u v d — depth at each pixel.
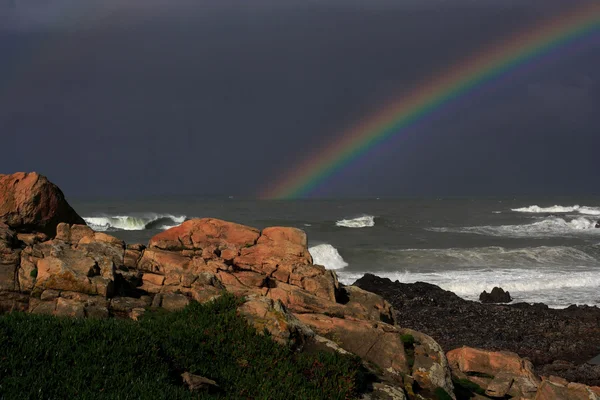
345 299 20.14
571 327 31.03
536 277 44.38
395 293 37.59
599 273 46.22
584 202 198.50
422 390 15.23
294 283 19.45
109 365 10.96
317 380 12.48
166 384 10.80
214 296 16.22
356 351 15.86
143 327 13.50
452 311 33.62
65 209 23.22
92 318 13.25
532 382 17.11
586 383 22.94
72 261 16.64
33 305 15.52
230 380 12.21
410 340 16.66
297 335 14.28
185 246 21.38
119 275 17.42
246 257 20.25
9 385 9.69
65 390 9.89
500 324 31.48
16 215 21.81
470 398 16.59
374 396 13.25
